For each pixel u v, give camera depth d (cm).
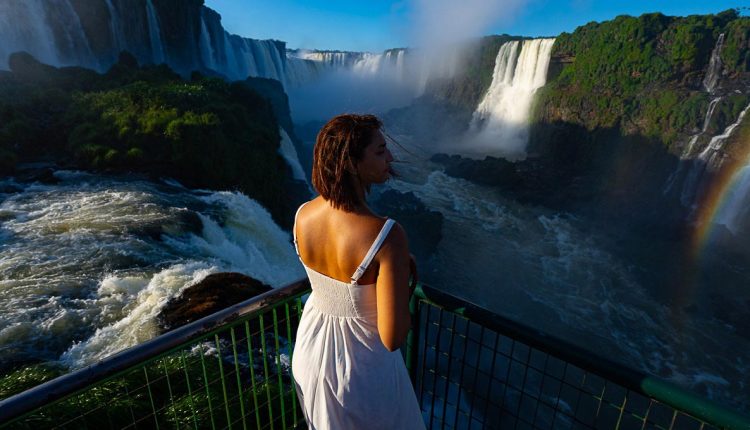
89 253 1388
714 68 5697
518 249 3912
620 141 6084
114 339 1020
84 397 671
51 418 616
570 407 1614
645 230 4194
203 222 1786
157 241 1541
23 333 1015
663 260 3650
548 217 4712
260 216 2342
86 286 1216
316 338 162
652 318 2894
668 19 6284
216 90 3875
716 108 5047
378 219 135
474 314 208
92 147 2292
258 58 9325
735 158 4706
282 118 6234
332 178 133
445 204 4912
